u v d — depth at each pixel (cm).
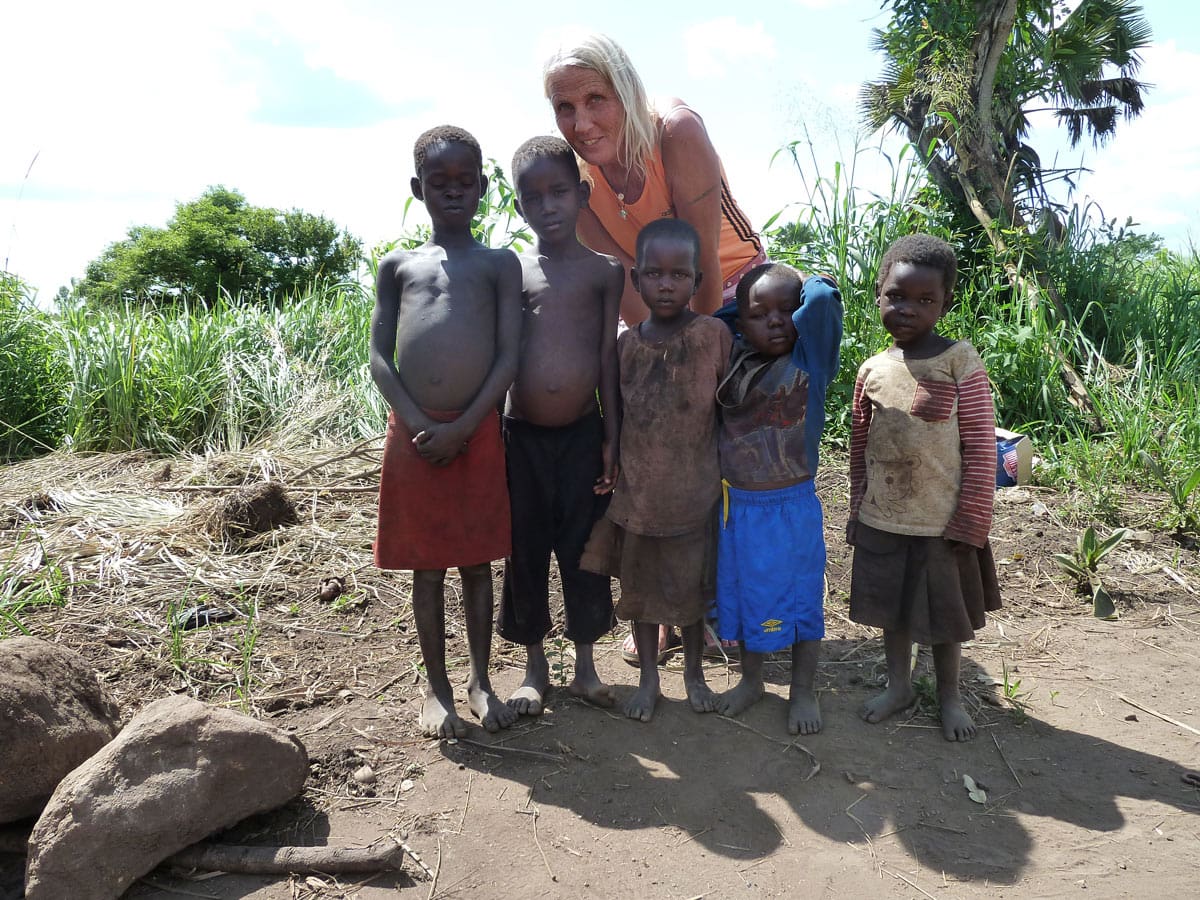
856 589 305
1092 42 1101
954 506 285
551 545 316
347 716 310
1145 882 228
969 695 323
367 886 232
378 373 288
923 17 903
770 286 291
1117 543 437
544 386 297
